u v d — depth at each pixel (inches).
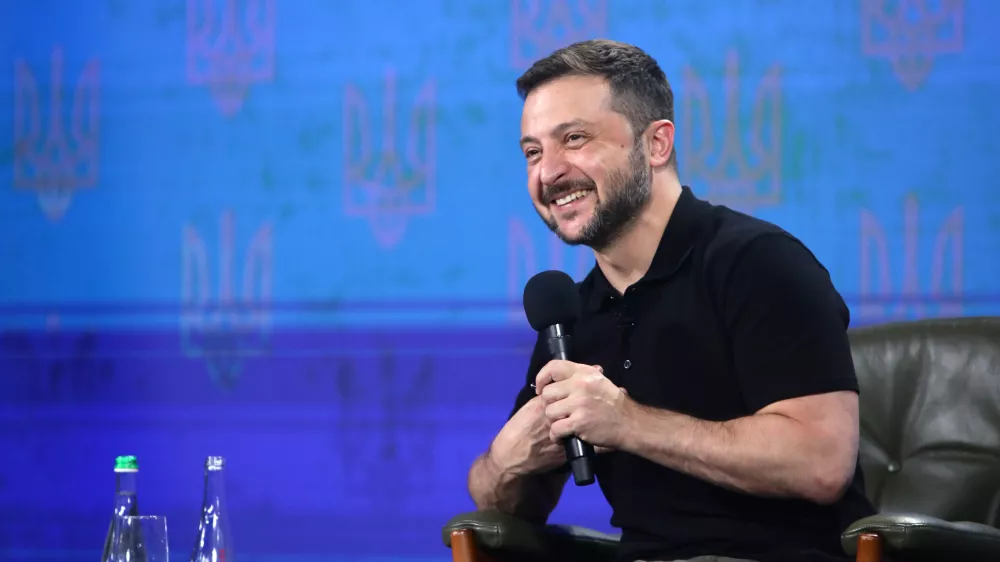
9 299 506.9
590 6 474.0
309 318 489.1
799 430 230.2
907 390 298.8
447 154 484.1
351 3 491.8
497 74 481.7
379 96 489.1
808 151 457.4
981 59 445.7
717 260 249.8
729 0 463.5
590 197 258.1
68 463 498.3
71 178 506.0
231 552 245.1
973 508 283.6
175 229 499.2
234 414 490.9
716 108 463.5
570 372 243.0
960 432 289.9
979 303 443.5
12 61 511.5
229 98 498.3
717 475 235.3
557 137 259.1
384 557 478.9
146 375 496.7
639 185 258.2
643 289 260.1
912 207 449.1
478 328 479.5
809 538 240.8
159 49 503.5
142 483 492.7
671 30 467.5
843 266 454.0
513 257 479.2
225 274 494.9
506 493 271.9
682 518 250.2
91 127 505.7
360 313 486.6
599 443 239.3
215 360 493.0
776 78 460.4
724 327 249.0
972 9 446.3
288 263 491.8
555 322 255.9
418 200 485.1
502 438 270.2
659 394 254.8
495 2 482.0
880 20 453.4
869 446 298.5
